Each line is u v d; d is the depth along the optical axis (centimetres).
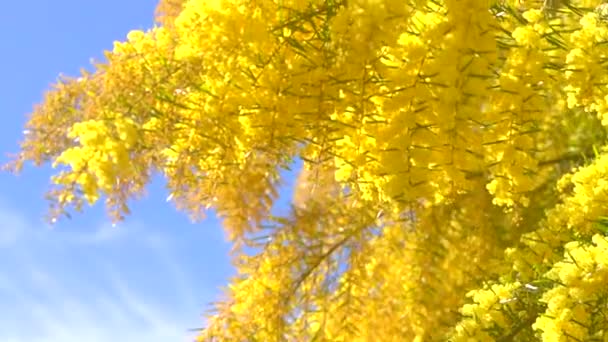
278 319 373
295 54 234
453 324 381
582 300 256
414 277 394
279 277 378
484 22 233
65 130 233
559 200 421
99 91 233
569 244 279
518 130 246
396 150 228
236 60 229
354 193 314
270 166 257
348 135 239
